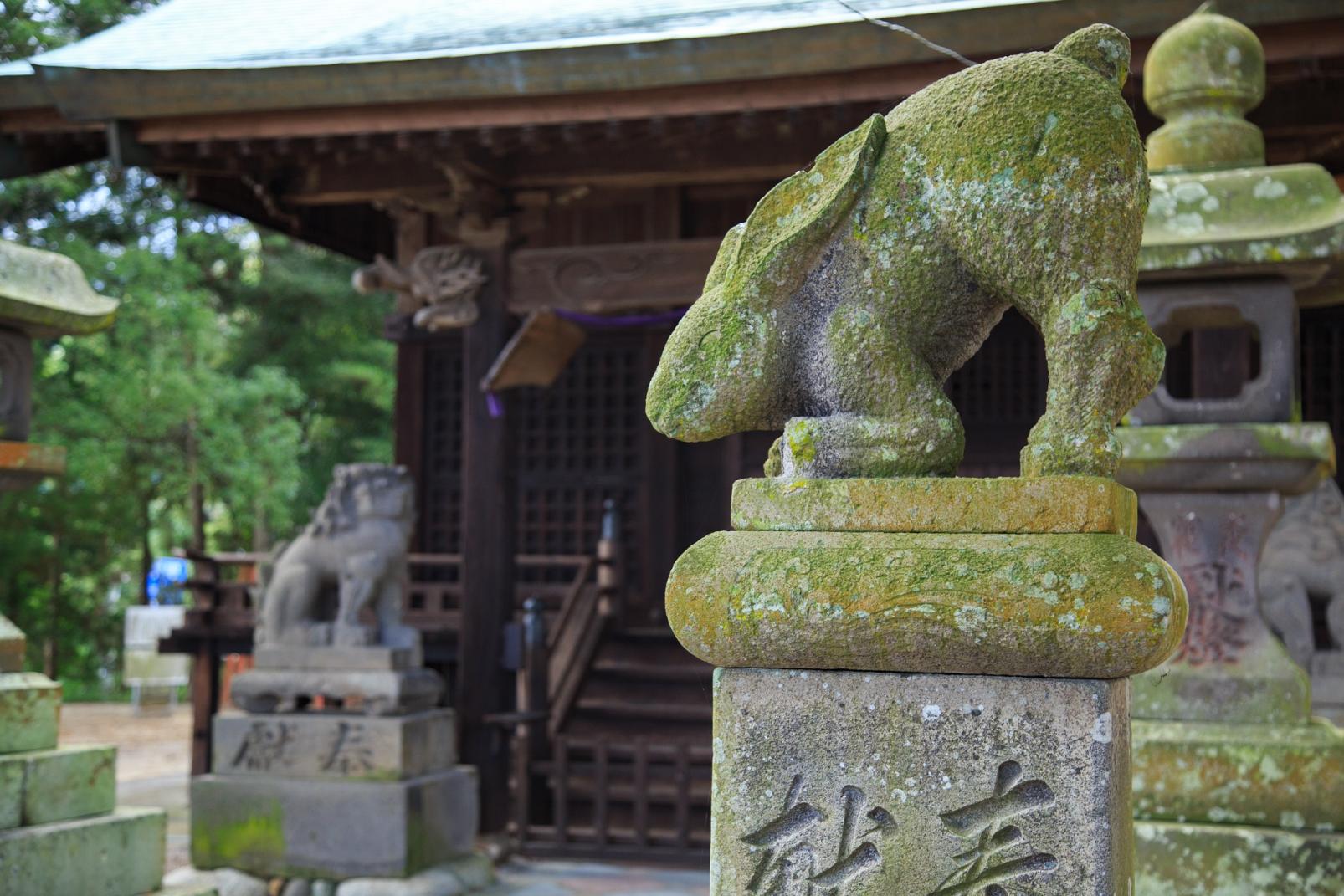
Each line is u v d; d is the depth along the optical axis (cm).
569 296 823
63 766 446
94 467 1689
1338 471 1005
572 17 803
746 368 238
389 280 833
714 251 810
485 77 716
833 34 659
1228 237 392
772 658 226
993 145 225
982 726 216
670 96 713
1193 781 379
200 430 1877
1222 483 405
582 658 949
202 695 998
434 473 1185
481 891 699
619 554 1063
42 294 467
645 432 1171
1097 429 218
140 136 783
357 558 698
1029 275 224
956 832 216
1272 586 807
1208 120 425
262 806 680
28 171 848
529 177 819
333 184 838
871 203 235
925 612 212
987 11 625
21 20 1216
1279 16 602
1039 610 207
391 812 659
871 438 229
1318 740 376
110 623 2331
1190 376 930
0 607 2223
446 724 723
